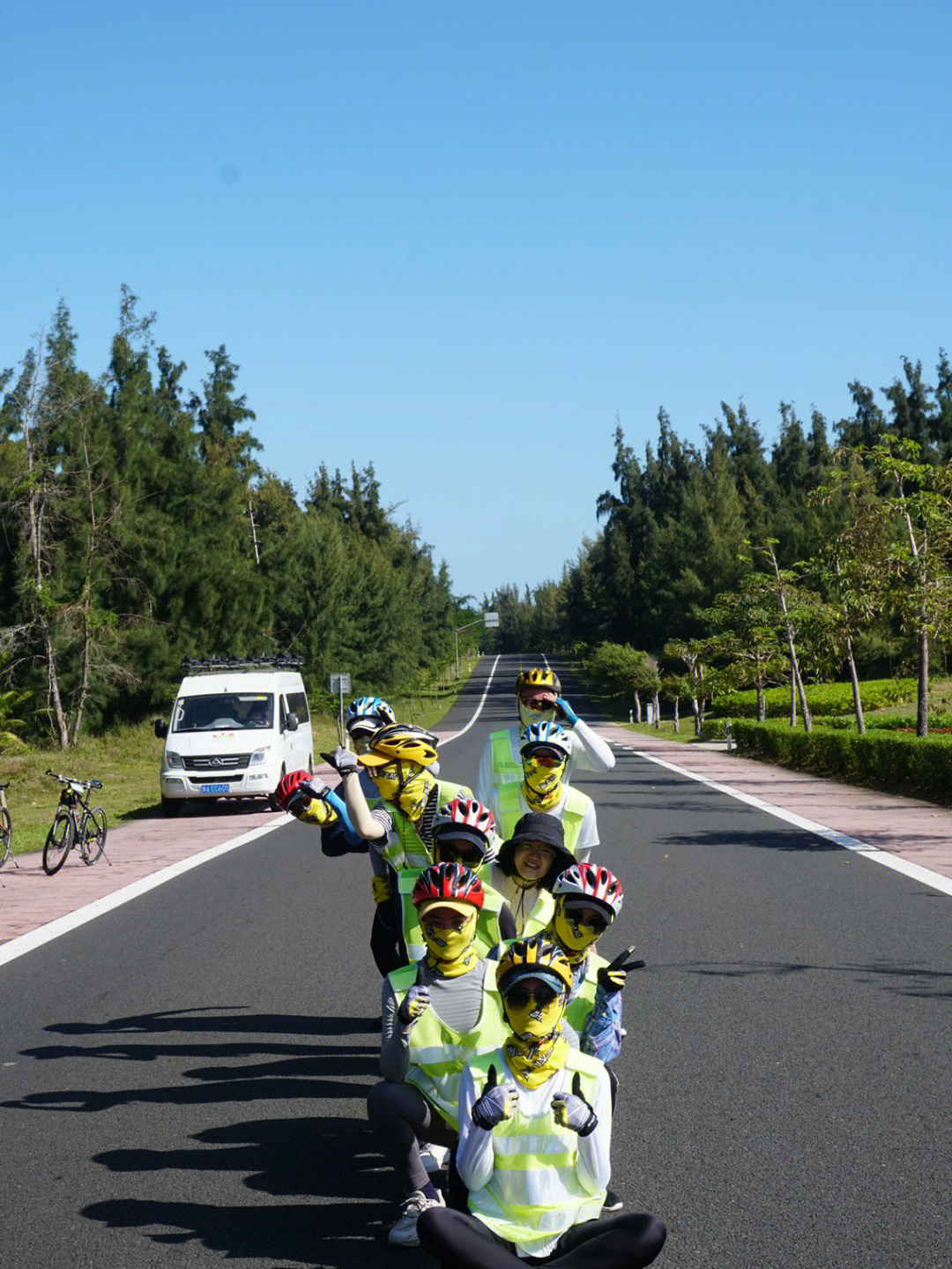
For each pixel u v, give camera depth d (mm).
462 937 4211
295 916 11062
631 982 8148
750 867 13133
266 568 67438
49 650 41531
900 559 22953
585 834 6160
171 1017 7711
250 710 23016
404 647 82062
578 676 116125
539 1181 3643
